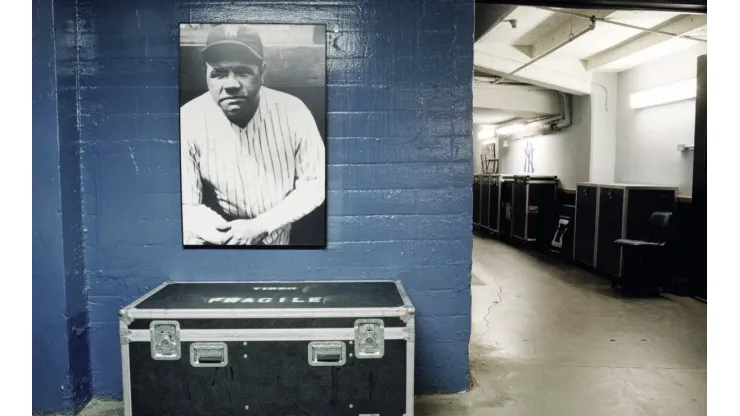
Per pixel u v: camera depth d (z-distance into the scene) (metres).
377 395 2.06
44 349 2.40
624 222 5.39
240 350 2.03
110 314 2.58
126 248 2.56
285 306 2.09
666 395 2.77
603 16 4.80
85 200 2.53
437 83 2.56
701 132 4.84
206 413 2.05
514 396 2.72
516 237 8.70
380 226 2.60
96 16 2.47
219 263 2.57
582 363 3.25
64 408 2.43
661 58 5.93
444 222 2.62
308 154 2.52
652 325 4.15
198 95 2.47
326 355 2.04
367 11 2.52
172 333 2.02
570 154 7.91
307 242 2.55
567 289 5.52
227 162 2.50
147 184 2.54
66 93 2.38
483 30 4.94
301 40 2.48
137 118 2.51
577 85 6.87
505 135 11.36
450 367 2.70
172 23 2.49
